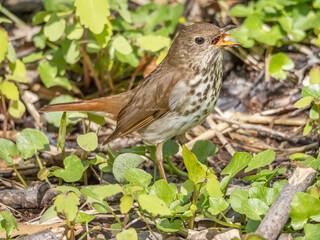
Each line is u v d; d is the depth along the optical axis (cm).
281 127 1168
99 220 862
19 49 1369
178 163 1084
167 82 905
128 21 1183
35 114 1230
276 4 1264
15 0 1452
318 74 1193
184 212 784
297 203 725
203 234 755
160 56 1060
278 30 1260
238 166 816
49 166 1079
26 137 943
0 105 1223
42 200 900
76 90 1279
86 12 988
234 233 742
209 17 1395
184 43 903
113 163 901
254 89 1258
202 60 895
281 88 1247
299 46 1284
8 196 905
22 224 842
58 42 1266
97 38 1077
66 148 1142
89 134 906
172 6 1331
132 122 935
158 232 792
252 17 1266
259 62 1294
